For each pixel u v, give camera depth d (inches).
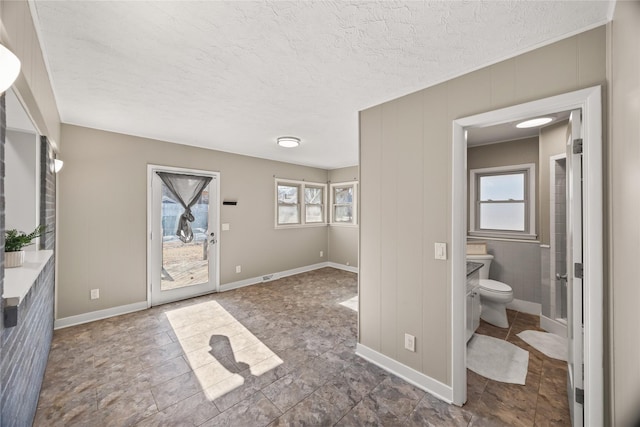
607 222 51.1
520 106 60.9
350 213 231.0
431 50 62.2
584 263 54.6
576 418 58.2
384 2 48.1
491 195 152.8
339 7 49.4
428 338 76.5
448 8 49.3
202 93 86.4
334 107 96.5
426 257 76.9
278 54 64.9
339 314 133.0
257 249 191.3
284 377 82.0
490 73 65.9
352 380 80.7
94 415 66.1
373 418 65.9
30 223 81.8
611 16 48.5
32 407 62.9
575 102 54.5
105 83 79.6
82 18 52.1
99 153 124.3
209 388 76.6
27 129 78.2
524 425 63.8
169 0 47.4
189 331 113.0
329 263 246.5
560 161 112.7
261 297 158.9
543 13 49.9
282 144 144.8
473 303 108.1
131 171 133.9
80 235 119.6
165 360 90.7
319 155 187.2
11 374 45.1
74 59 66.6
